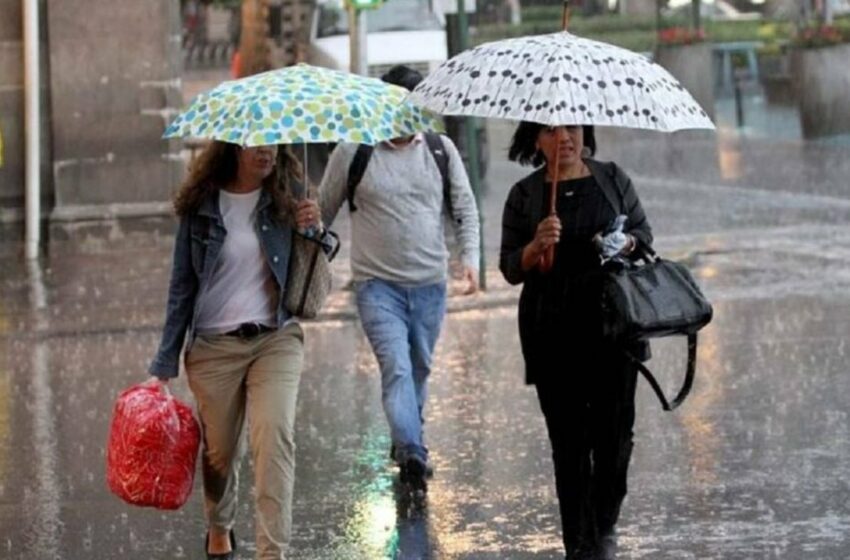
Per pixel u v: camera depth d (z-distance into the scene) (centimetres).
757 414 2416
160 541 1889
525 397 2595
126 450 1620
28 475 2197
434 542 1847
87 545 1880
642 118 1459
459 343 3058
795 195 5306
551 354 1609
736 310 3297
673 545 1802
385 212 2011
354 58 3897
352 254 2048
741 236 4353
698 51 7675
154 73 4381
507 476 2120
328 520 1942
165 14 4375
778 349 2900
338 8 6338
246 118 1533
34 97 4300
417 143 2025
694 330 1549
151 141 4394
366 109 1569
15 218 4331
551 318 1598
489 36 8662
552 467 2161
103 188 4391
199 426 1667
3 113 4316
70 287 3784
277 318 1639
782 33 8644
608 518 1653
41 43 4344
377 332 2016
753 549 1783
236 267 1633
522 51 1502
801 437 2273
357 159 2006
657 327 1527
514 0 9306
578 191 1593
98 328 3291
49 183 4397
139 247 4372
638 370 1634
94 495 2091
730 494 1998
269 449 1619
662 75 1516
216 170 1630
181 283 1644
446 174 2039
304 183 1650
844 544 1797
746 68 8600
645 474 2097
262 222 1633
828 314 3231
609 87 1467
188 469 1638
